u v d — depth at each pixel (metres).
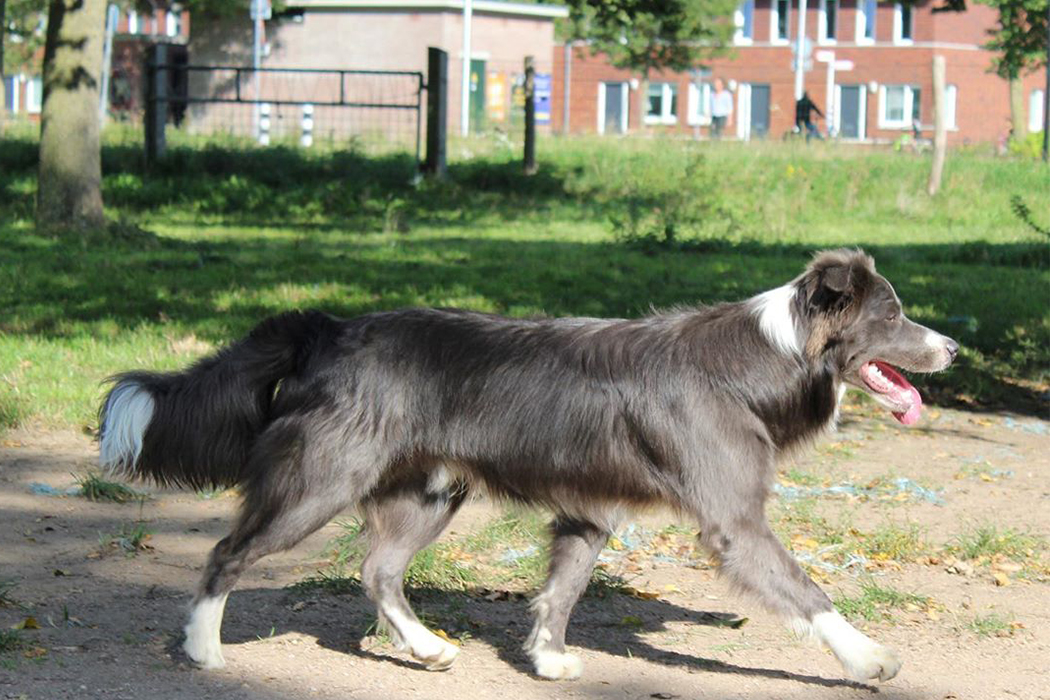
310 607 6.24
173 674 5.26
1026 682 5.57
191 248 17.77
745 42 55.03
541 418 5.27
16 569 6.57
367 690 5.22
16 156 25.14
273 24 43.00
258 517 5.24
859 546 7.48
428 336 5.36
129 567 6.68
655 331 5.38
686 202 23.83
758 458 5.24
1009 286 16.73
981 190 26.42
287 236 19.83
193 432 5.34
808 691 5.37
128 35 51.62
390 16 42.31
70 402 9.73
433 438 5.32
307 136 29.66
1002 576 7.09
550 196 25.91
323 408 5.22
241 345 5.42
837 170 27.25
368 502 5.57
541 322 5.48
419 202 24.33
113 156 25.19
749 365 5.28
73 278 14.62
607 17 41.22
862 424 10.75
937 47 53.00
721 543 5.20
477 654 5.73
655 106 56.44
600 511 5.37
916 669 5.68
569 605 5.50
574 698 5.23
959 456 9.88
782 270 17.61
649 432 5.22
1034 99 57.84
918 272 17.83
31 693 4.97
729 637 6.10
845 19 54.19
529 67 26.88
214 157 25.22
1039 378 12.57
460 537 7.34
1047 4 38.84
